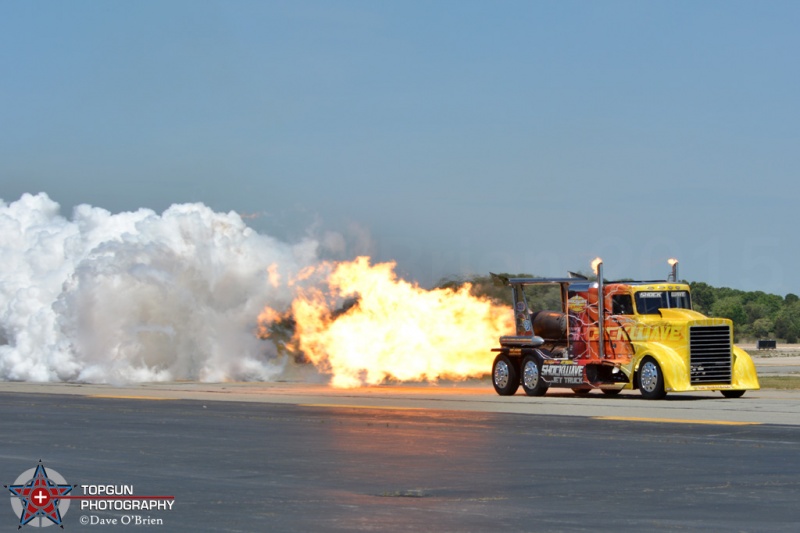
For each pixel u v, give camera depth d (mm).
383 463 16594
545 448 18328
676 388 29047
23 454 18047
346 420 23734
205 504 13117
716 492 13797
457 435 20422
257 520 12094
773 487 14164
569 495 13609
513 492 13852
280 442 19500
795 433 20562
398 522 11914
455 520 12008
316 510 12648
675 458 16953
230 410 26906
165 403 29547
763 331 140750
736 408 26234
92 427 22641
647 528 11547
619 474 15328
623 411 25609
